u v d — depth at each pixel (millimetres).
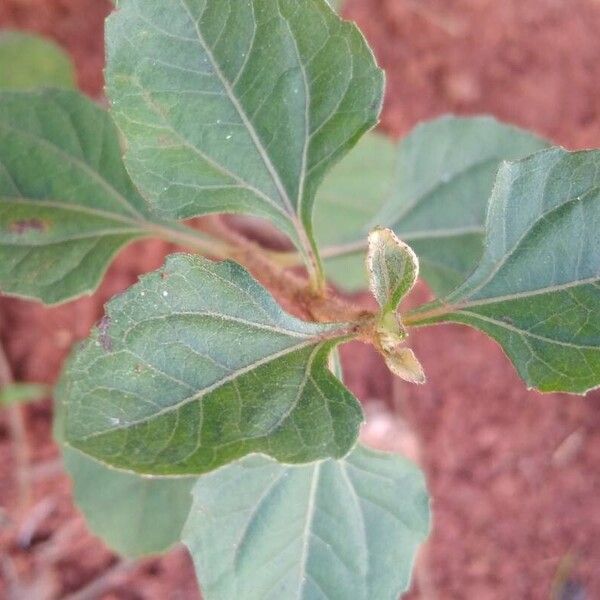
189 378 156
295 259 250
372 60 181
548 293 172
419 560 439
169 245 420
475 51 483
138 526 273
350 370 441
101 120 234
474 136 259
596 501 457
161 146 183
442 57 479
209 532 201
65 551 397
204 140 186
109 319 154
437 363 451
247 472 204
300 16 177
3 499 392
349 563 212
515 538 449
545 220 174
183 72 180
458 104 480
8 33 362
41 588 390
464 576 443
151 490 272
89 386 151
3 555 390
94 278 227
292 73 182
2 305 402
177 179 187
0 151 228
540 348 169
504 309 173
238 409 154
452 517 446
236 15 177
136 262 417
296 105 185
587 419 461
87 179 233
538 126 488
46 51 364
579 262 172
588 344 167
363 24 474
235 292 161
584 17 498
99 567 400
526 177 173
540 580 447
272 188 192
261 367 160
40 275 222
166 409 153
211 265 160
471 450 451
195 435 151
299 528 209
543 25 492
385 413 443
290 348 162
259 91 183
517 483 452
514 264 174
